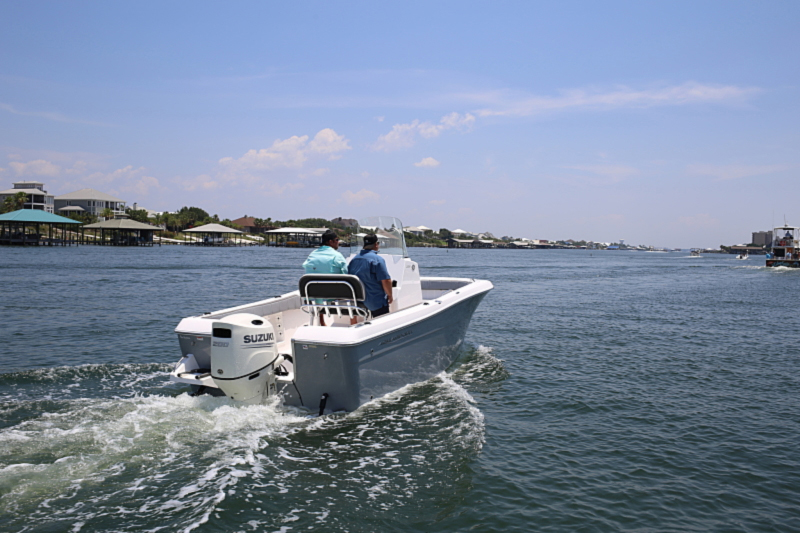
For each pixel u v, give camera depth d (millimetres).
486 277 34406
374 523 3754
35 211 83625
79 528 3412
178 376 5500
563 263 65438
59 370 7566
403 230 8070
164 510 3680
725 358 9758
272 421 5340
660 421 6277
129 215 137875
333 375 5480
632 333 12320
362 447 4992
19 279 24859
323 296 5957
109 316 13398
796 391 7625
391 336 6172
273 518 3707
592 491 4461
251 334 5289
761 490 4574
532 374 8352
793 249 50812
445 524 3824
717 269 52062
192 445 4727
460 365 8836
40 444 4641
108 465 4293
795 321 14633
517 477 4656
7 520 3469
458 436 5430
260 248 121000
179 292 20375
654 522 4004
